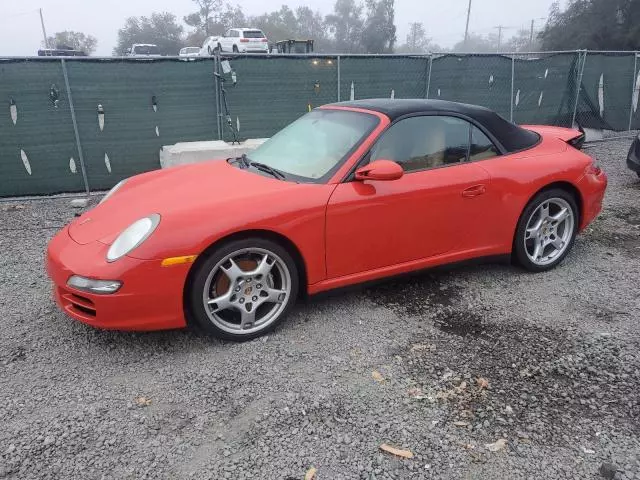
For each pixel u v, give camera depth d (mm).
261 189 3340
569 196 4309
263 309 3398
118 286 2887
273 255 3232
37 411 2643
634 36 35844
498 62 9719
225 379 2908
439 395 2756
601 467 2250
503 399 2727
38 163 7234
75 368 3023
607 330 3420
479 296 3947
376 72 8805
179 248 2945
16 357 3133
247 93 8086
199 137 8008
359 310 3721
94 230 3250
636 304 3781
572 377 2912
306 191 3322
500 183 3928
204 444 2418
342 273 3508
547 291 4023
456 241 3889
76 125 7254
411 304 3818
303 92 8422
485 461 2309
